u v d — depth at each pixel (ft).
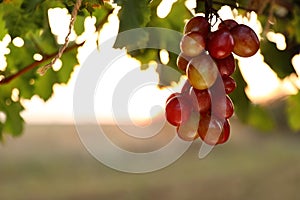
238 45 2.15
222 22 2.17
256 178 14.90
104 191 13.96
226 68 2.15
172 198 14.08
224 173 15.20
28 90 3.26
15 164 15.65
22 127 3.51
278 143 17.63
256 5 2.77
